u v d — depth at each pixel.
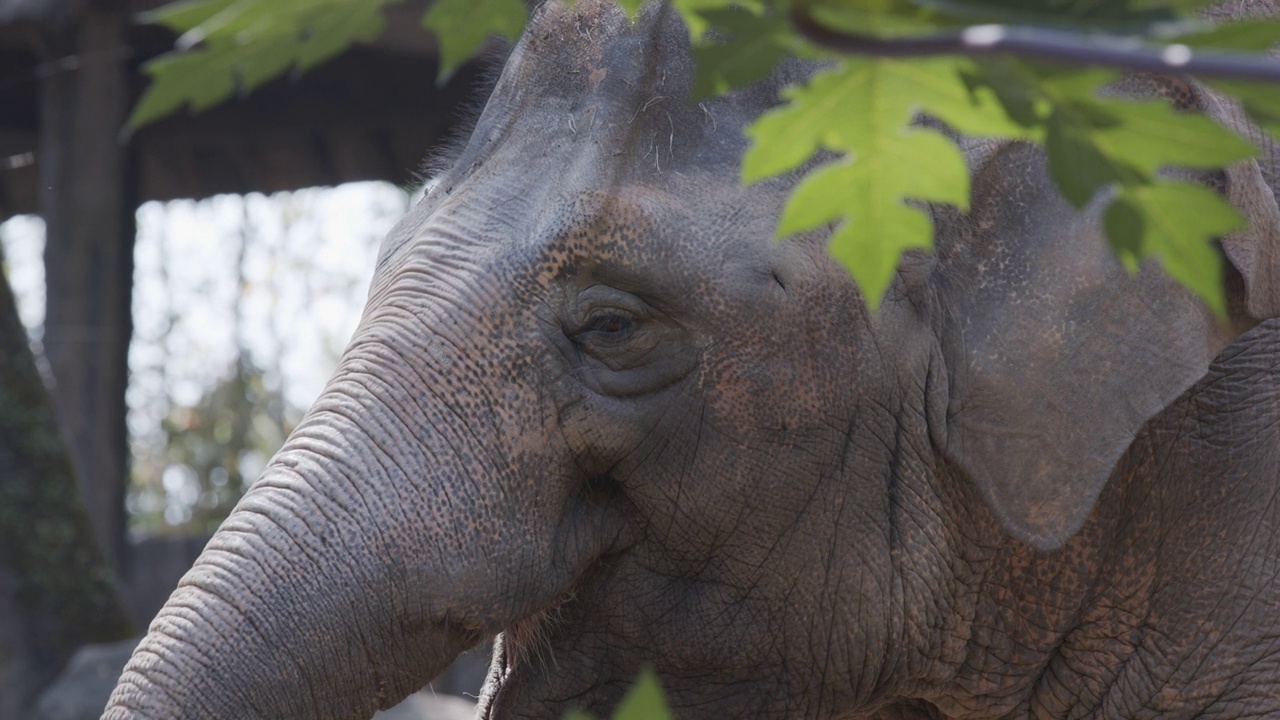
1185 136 1.65
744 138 4.60
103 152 19.23
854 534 4.80
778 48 1.71
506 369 4.44
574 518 4.60
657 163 4.54
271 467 4.36
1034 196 4.77
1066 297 4.69
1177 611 5.12
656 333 4.52
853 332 4.64
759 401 4.57
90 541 16.14
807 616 4.82
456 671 16.70
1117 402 4.64
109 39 18.98
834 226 4.66
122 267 19.83
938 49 1.43
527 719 4.95
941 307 4.79
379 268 4.77
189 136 21.94
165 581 23.23
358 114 21.22
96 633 15.91
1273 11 5.12
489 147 4.77
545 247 4.48
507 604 4.40
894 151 1.75
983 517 5.04
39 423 16.11
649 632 4.81
